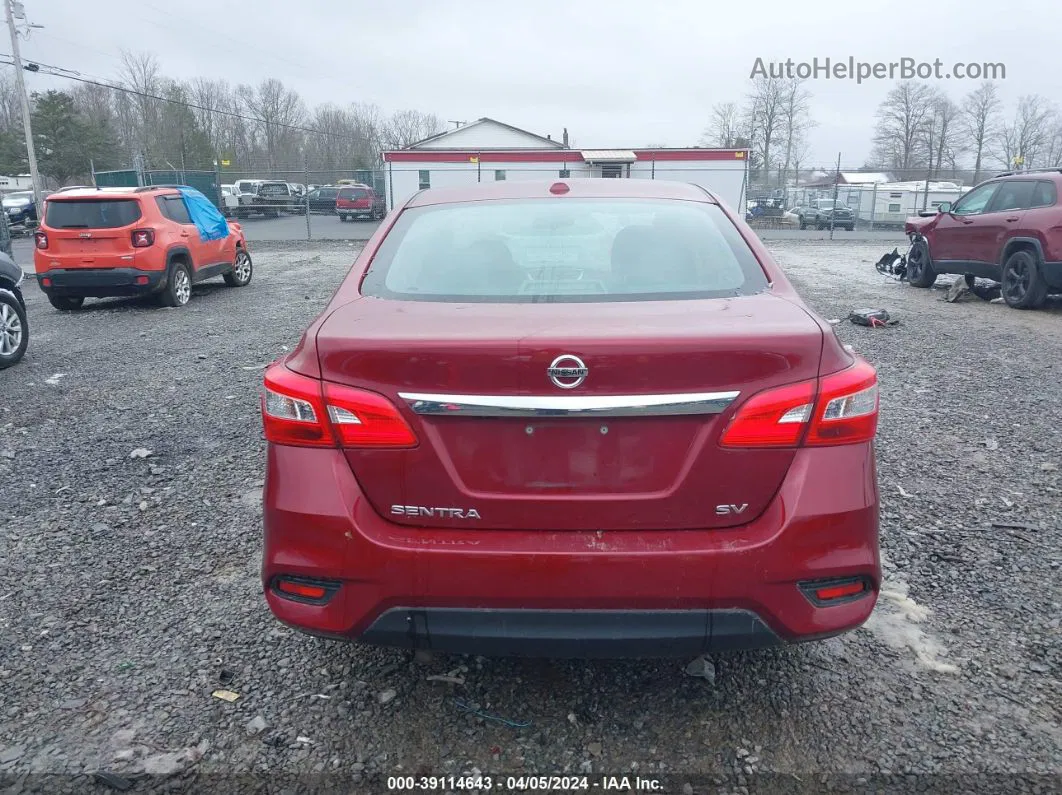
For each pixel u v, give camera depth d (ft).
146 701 9.55
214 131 228.22
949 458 17.29
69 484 16.52
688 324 8.02
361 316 8.66
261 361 27.78
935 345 29.35
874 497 8.11
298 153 228.02
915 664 10.09
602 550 7.69
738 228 10.80
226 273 50.19
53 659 10.39
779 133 260.21
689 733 8.97
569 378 7.59
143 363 27.96
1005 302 39.50
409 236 10.91
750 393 7.74
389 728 9.08
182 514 14.96
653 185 12.35
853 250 85.25
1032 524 14.01
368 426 7.88
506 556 7.72
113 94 235.40
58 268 39.65
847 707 9.32
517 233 10.73
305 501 8.02
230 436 19.48
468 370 7.68
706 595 7.75
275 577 8.30
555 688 9.78
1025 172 39.24
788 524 7.73
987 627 10.89
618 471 7.83
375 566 7.87
